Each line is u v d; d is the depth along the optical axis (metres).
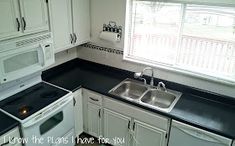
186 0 2.43
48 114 2.32
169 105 2.64
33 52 2.36
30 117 2.14
